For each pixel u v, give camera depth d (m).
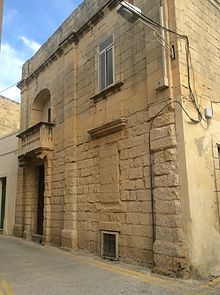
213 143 7.93
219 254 7.18
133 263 7.92
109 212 9.06
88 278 6.66
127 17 7.42
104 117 9.89
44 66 14.62
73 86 11.83
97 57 10.71
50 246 11.85
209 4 9.27
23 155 14.41
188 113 7.33
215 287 5.88
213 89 8.49
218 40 9.28
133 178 8.34
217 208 7.48
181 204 6.84
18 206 15.78
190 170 6.94
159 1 8.22
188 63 7.74
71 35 12.10
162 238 7.03
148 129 8.05
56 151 12.59
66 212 11.03
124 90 9.16
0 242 13.42
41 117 15.95
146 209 7.77
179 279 6.38
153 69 8.03
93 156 10.22
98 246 9.38
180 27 7.84
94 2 11.27
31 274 7.13
